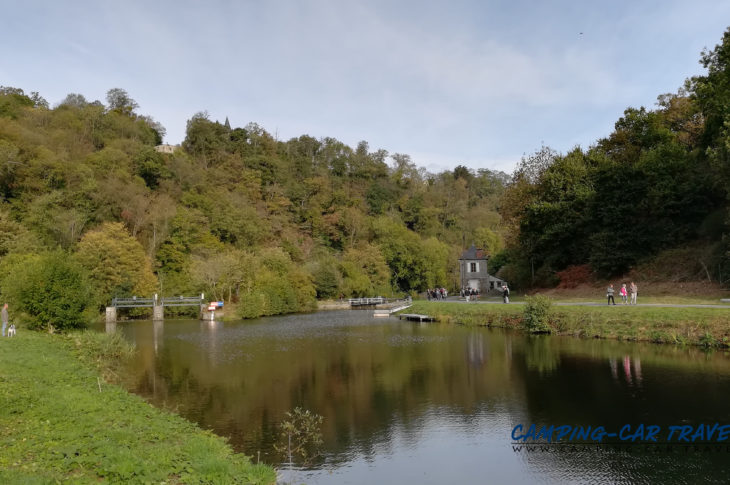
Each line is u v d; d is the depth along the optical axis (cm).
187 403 1630
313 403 1634
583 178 5119
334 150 14212
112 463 841
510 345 2662
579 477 1041
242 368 2241
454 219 12800
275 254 7150
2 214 4966
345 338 3297
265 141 12119
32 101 9388
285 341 3197
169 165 8694
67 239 5591
